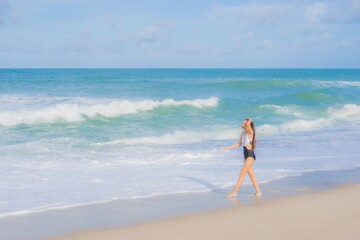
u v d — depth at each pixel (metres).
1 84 43.06
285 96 34.84
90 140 16.72
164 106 25.03
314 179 11.35
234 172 12.16
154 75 79.50
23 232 7.19
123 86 41.94
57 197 9.46
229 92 39.38
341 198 9.25
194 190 10.17
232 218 7.82
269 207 8.56
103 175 11.59
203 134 18.73
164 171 12.17
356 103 33.81
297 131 21.00
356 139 18.50
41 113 20.20
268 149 15.92
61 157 13.75
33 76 63.50
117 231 7.20
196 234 6.95
